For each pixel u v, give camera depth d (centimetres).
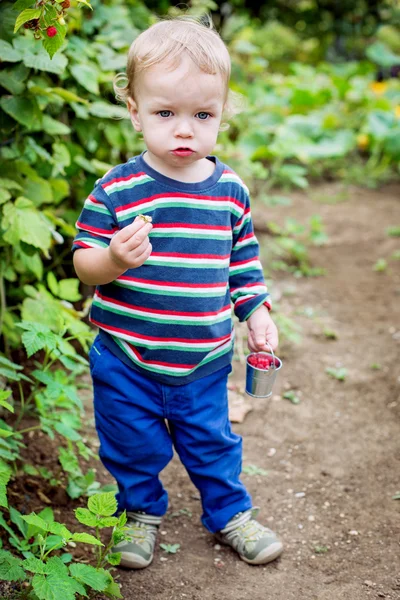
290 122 654
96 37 337
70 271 329
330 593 198
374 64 1041
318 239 472
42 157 264
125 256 167
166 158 177
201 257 185
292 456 267
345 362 337
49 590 156
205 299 187
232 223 195
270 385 200
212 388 199
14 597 175
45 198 261
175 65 170
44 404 246
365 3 1114
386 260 464
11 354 288
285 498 243
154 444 198
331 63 1092
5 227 233
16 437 234
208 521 212
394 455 266
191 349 189
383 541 220
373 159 681
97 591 183
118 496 209
